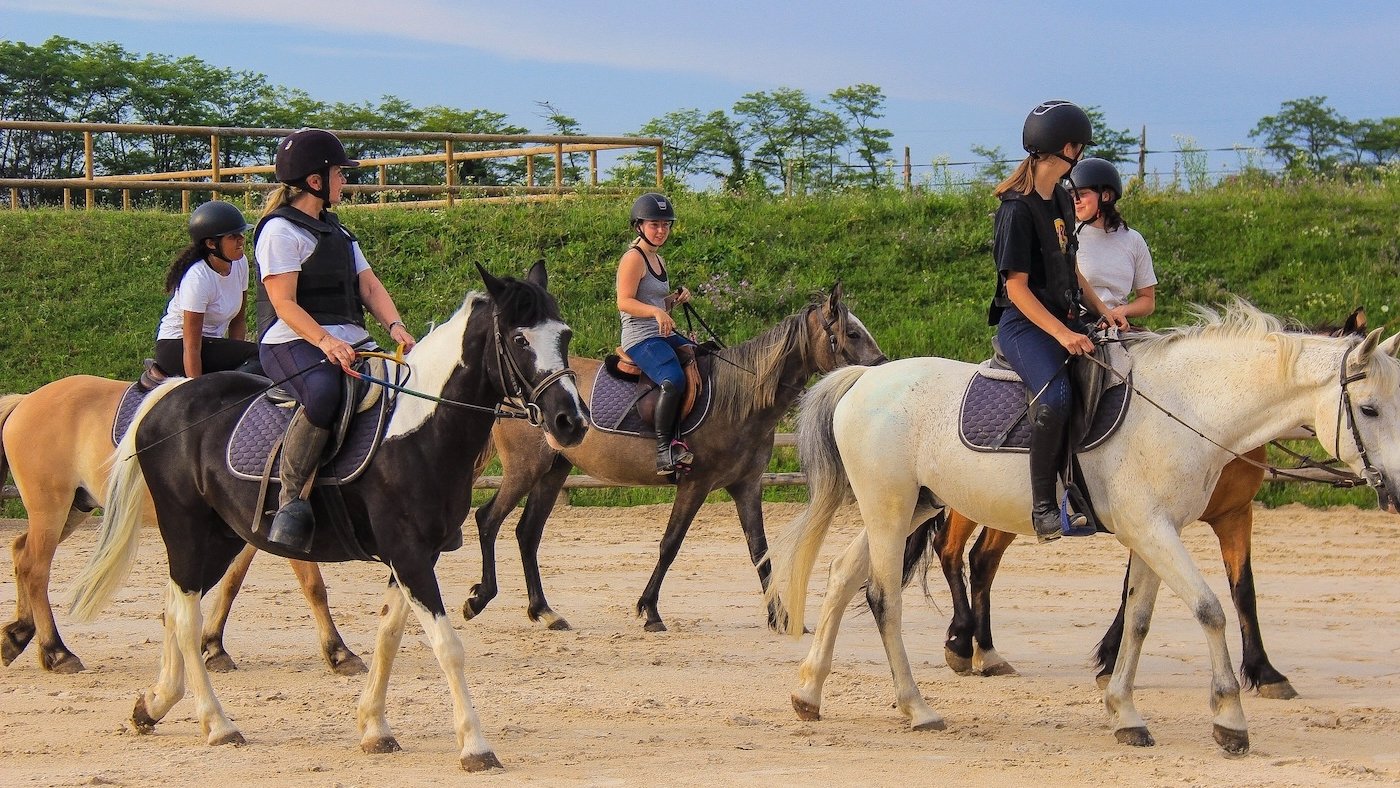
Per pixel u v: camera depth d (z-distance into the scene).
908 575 7.43
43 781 5.25
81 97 40.12
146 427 6.25
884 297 18.14
